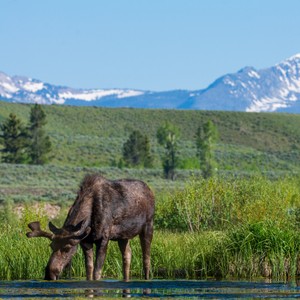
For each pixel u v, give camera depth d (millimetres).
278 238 40250
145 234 37750
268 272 39625
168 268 40469
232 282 35438
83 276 39750
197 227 55156
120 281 34938
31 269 39719
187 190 58938
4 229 48531
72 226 34188
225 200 56344
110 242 42000
